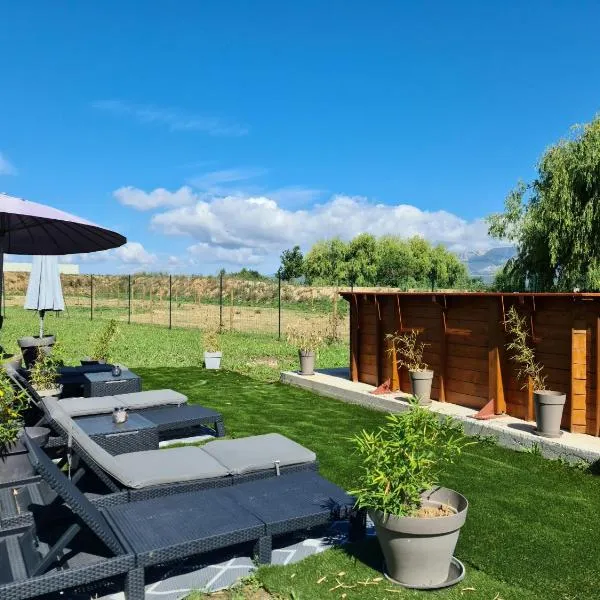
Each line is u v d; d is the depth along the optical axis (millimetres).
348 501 4469
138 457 5086
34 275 11773
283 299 43750
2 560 3529
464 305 9344
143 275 52375
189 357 16078
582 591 3867
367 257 81875
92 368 10773
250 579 3951
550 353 7969
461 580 3959
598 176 18656
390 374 10578
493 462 6867
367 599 3699
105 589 3803
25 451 5117
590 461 6598
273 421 8797
